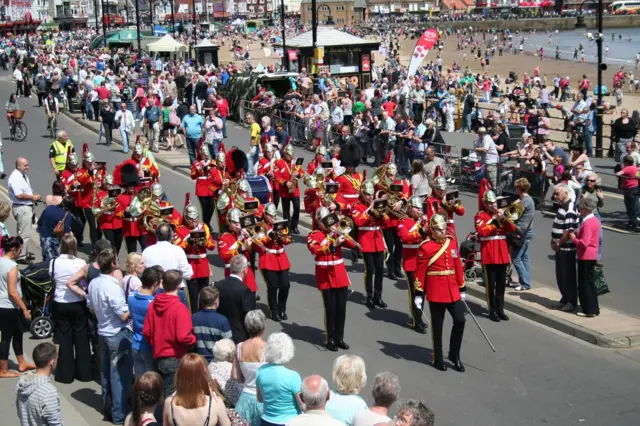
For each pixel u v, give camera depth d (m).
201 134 27.09
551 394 11.71
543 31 183.62
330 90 36.22
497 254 14.48
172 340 9.74
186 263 12.69
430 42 38.03
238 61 84.81
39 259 17.97
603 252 18.94
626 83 68.69
